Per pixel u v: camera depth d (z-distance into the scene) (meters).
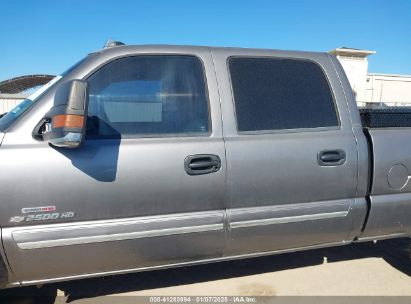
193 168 2.58
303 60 3.11
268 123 2.85
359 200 3.04
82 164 2.36
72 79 2.32
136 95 2.60
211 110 2.73
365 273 3.70
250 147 2.73
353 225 3.06
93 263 2.46
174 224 2.56
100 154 2.41
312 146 2.88
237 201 2.71
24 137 2.33
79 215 2.37
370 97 41.25
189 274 3.62
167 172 2.52
